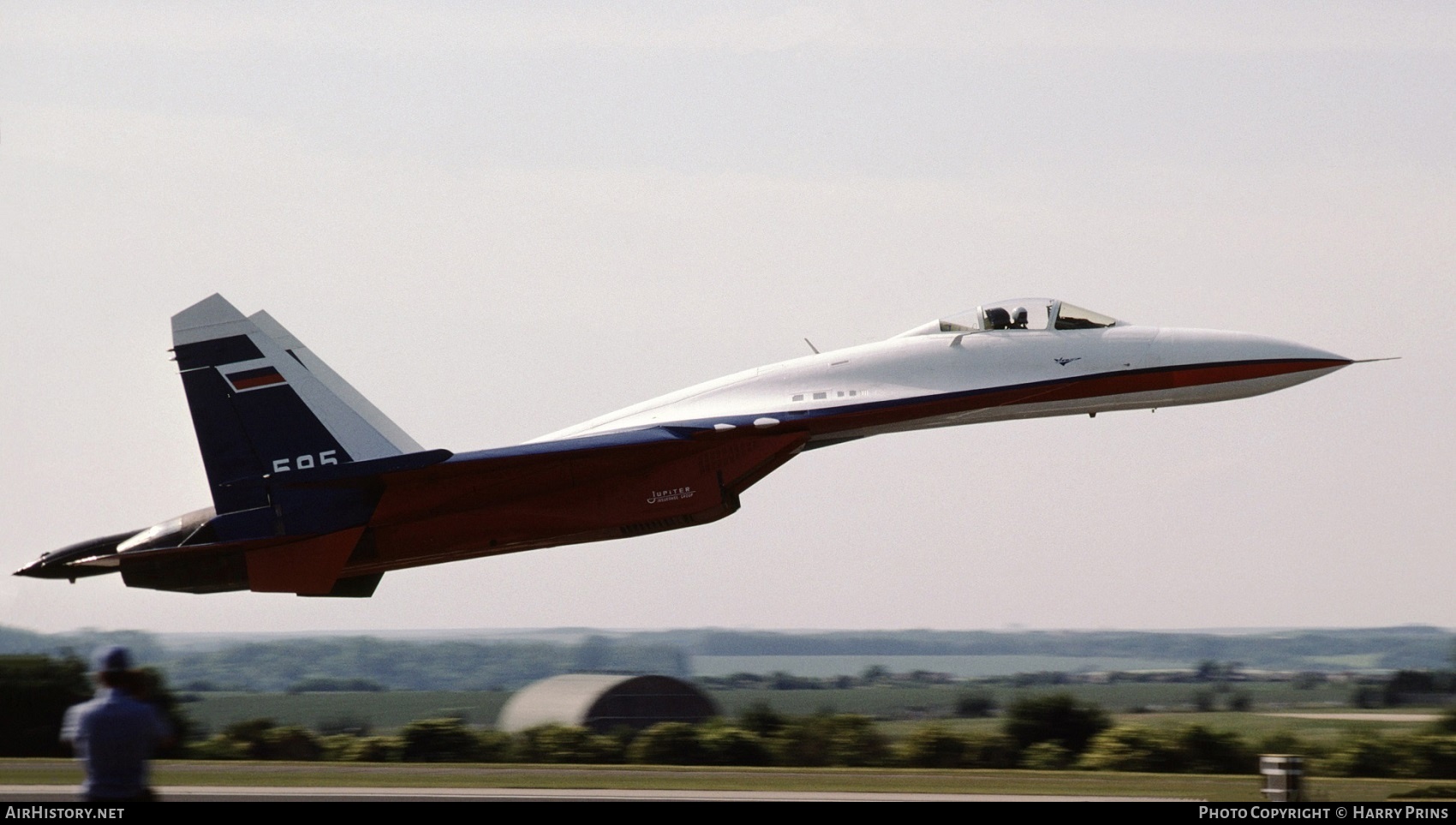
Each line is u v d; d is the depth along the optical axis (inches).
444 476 3388.3
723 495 3462.1
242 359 3435.0
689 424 3467.0
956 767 3351.4
